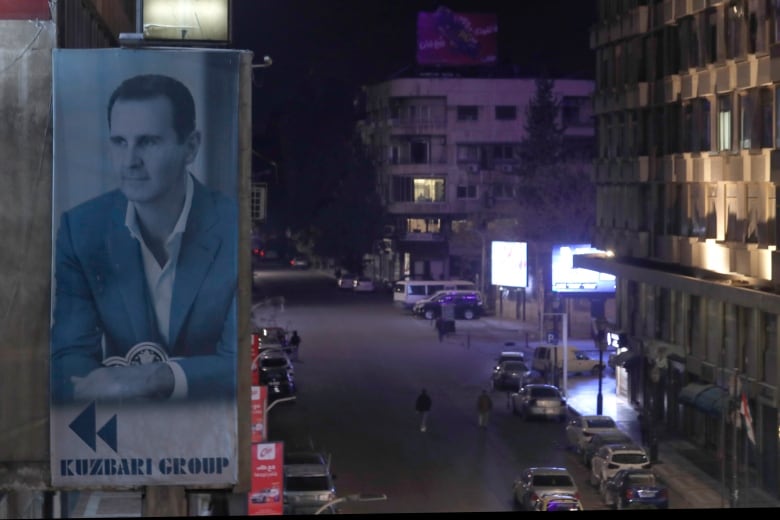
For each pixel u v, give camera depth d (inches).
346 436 2235.5
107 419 984.3
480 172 5610.2
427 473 1925.4
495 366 3048.7
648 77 2615.7
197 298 991.6
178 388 988.6
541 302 3671.3
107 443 984.3
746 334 2081.7
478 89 5625.0
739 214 2155.5
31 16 987.9
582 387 2915.8
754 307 1969.7
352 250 5910.4
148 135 987.3
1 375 986.7
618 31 2773.1
